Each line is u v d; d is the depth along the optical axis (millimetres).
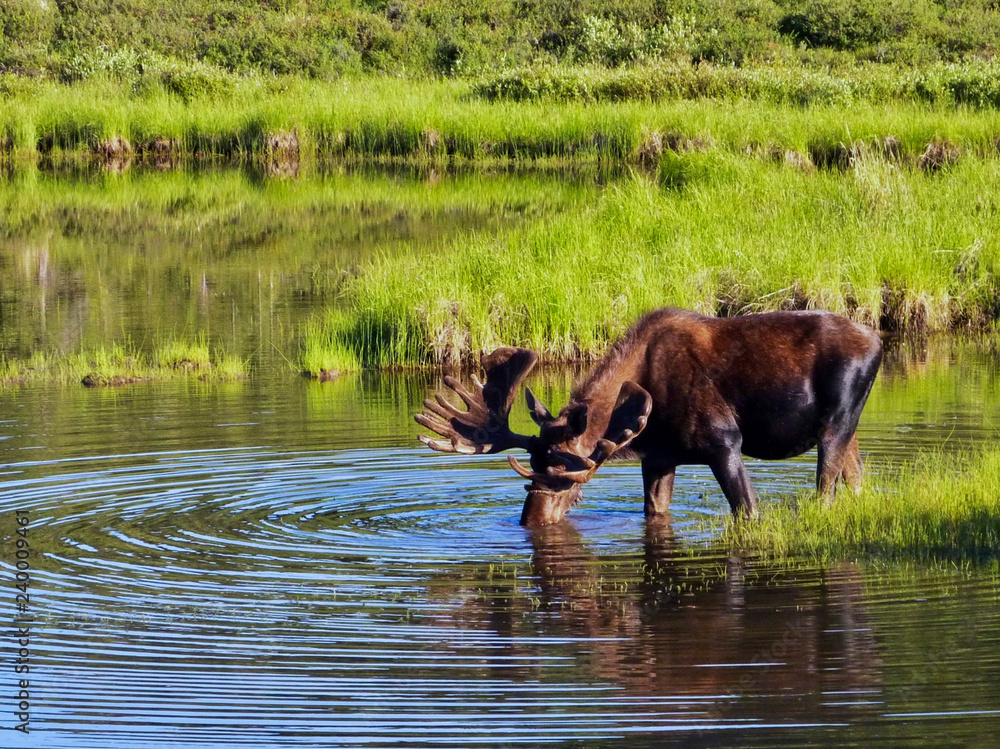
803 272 70938
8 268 92438
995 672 26500
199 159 151875
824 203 86312
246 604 31359
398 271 74688
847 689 25844
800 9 193625
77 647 28516
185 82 167875
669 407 36812
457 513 39688
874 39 186375
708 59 174875
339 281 85438
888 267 73500
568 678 26656
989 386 56875
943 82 141875
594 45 178875
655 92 153375
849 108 130000
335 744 23734
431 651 28203
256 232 106000
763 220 83062
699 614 30281
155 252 98750
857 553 34656
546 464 35750
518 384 36938
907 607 30375
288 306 78688
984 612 29891
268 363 65312
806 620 29672
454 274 72438
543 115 147750
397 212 112250
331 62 186125
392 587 32719
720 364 36812
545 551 35750
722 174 98125
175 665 27516
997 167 94375
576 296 68438
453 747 23500
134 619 30297
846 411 36781
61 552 35375
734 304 70062
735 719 24594
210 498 41000
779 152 116250
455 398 57062
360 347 67750
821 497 37125
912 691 25688
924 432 48000
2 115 153750
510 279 70375
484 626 29766
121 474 43719
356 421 52094
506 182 126375
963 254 76000
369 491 42094
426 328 66875
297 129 152125
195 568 34125
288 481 43125
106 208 119750
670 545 36188
